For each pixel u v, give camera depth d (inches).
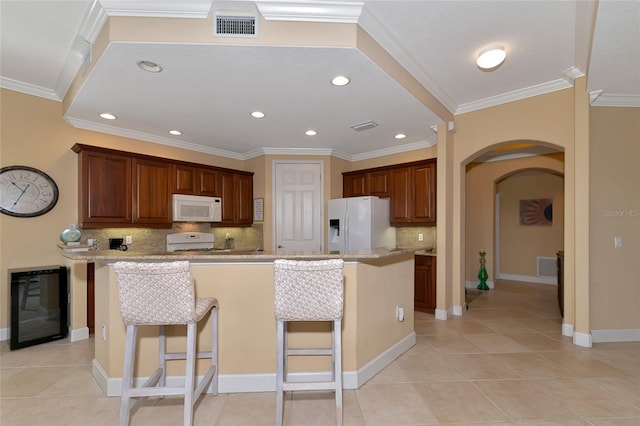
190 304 69.2
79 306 125.5
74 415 75.6
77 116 135.6
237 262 88.3
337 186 204.1
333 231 189.2
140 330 86.0
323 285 70.1
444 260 149.6
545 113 128.8
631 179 122.1
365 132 162.9
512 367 99.9
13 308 114.4
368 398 82.7
